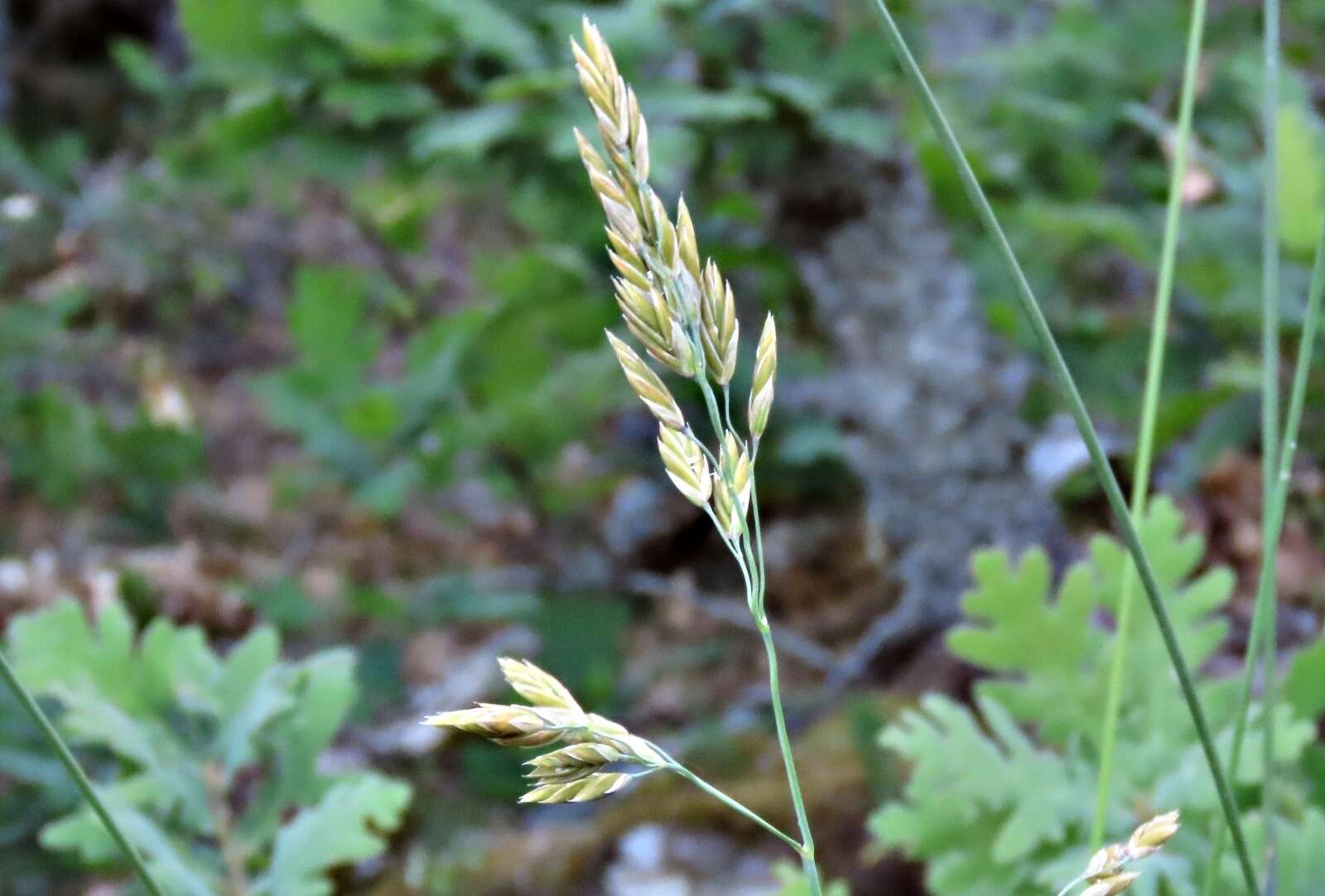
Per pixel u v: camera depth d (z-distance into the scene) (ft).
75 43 7.15
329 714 1.46
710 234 2.85
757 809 2.25
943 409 2.74
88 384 4.55
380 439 3.16
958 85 2.91
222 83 2.24
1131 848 0.92
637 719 2.88
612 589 3.52
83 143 5.28
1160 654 1.39
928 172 2.64
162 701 1.48
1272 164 1.10
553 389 3.19
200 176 3.18
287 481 3.22
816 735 2.52
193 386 4.86
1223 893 1.24
